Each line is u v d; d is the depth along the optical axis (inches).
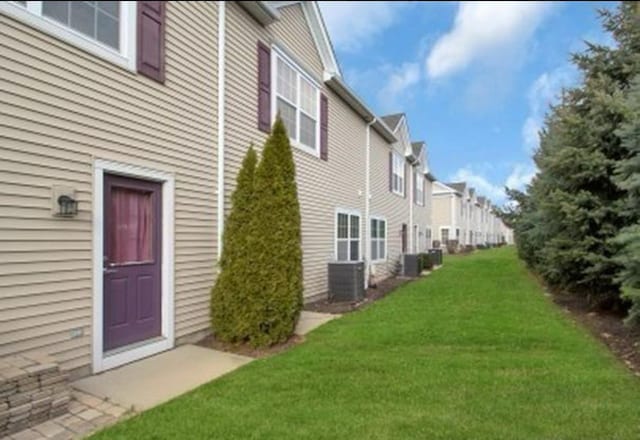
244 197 250.1
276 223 247.8
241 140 304.2
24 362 149.8
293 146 382.3
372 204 608.1
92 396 167.8
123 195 216.8
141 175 220.5
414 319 315.6
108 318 206.4
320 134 441.4
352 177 532.1
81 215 188.4
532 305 373.4
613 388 169.9
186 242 251.6
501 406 153.9
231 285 245.8
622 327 277.4
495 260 986.1
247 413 149.3
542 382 177.9
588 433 133.2
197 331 259.1
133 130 216.1
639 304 221.0
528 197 545.3
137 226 224.4
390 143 706.8
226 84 289.4
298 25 398.0
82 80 190.9
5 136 161.6
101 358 196.4
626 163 228.5
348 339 257.1
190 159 255.1
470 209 1935.3
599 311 335.6
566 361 207.0
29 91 170.1
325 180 451.2
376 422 141.8
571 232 335.9
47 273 174.2
